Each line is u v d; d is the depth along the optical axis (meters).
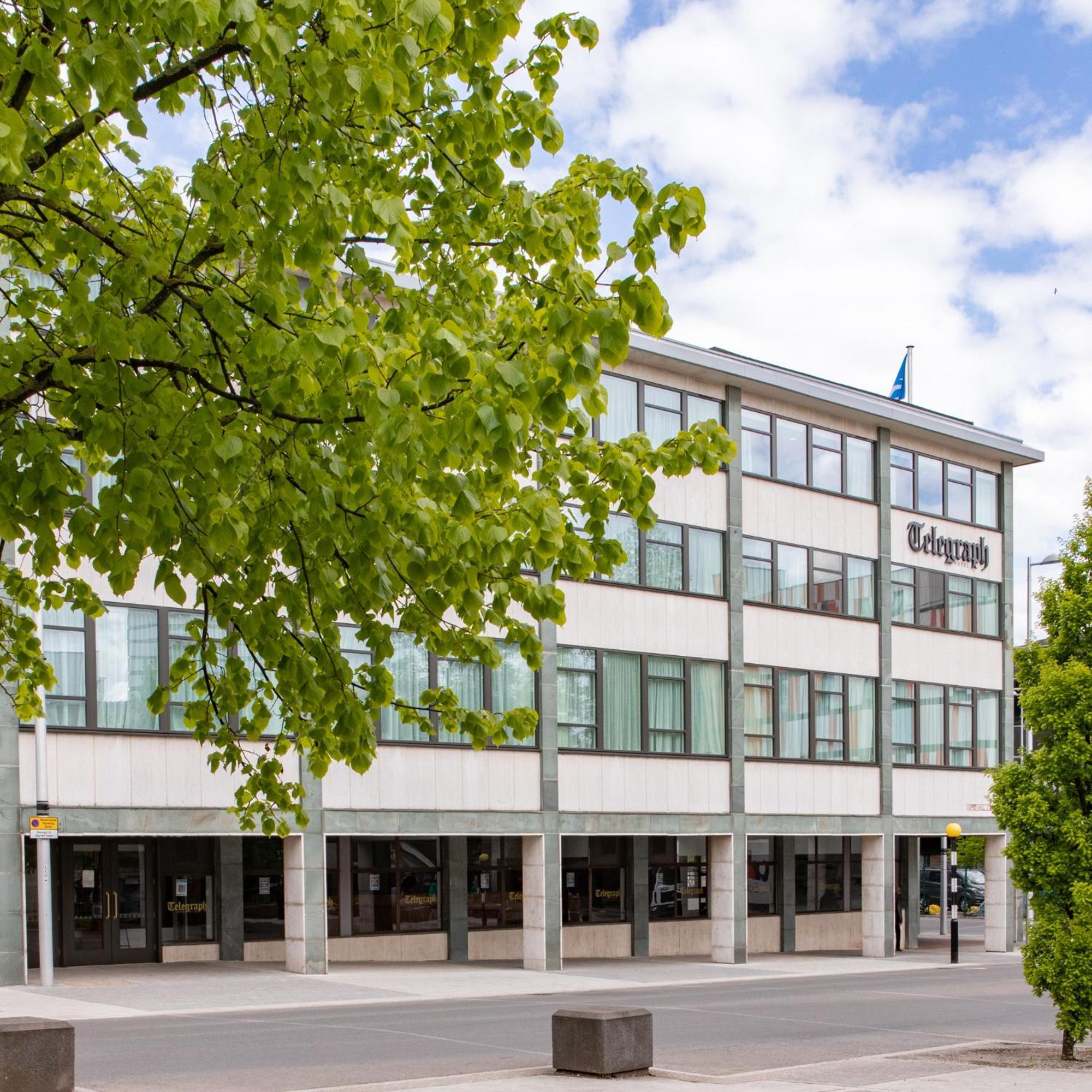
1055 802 17.23
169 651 24.72
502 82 7.69
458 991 25.11
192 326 7.73
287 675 8.02
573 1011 14.71
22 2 6.49
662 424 33.22
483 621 8.33
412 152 8.15
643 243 6.72
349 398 6.89
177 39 5.90
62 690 23.39
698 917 38.34
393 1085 13.59
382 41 6.59
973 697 40.94
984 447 41.28
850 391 38.19
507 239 7.79
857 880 43.00
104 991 23.03
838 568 37.28
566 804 30.38
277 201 6.64
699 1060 16.73
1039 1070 15.78
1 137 5.05
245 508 7.50
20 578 10.32
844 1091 13.53
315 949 26.64
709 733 33.59
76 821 23.30
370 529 7.02
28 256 9.12
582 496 8.37
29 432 6.98
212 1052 16.52
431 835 28.70
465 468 7.18
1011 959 37.50
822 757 36.22
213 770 10.06
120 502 6.73
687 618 33.31
